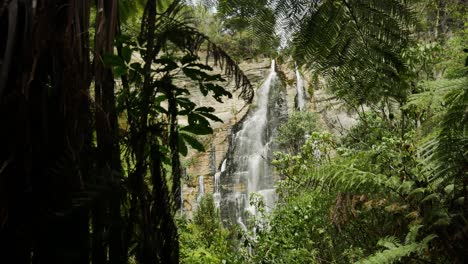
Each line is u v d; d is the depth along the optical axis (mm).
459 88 1518
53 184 986
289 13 1436
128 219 1051
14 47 999
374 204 2225
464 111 1596
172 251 1076
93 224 1022
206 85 1266
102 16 1187
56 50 1044
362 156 2514
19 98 966
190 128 1291
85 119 1072
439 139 1749
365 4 1439
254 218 3951
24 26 999
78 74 1073
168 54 1219
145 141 1104
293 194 4160
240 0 1405
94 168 1058
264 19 1444
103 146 1081
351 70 1534
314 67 1551
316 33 1469
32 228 963
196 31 1204
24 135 968
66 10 1084
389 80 1558
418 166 2113
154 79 1217
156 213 1078
